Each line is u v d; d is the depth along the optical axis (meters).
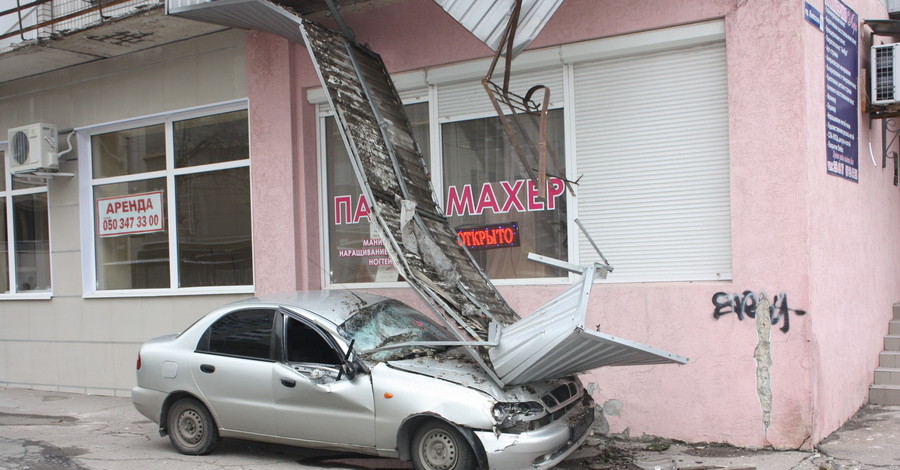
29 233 12.85
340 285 9.98
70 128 12.06
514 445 5.82
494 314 7.23
